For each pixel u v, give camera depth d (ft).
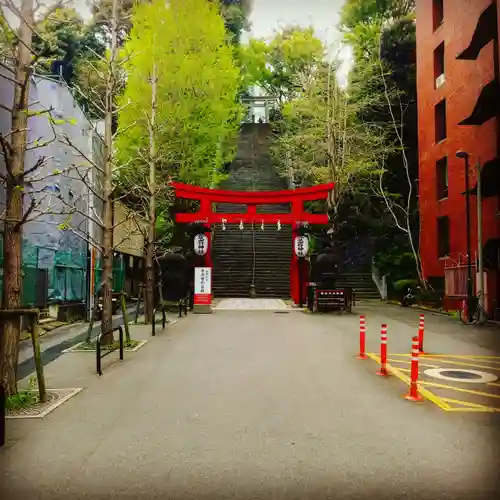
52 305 59.11
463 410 23.26
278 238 125.49
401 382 29.37
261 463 16.89
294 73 136.26
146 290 63.21
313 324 62.95
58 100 61.21
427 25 89.45
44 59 31.37
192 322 65.46
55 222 59.47
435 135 85.81
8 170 25.38
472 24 70.08
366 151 103.24
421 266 95.50
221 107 82.38
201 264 80.12
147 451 18.03
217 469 16.42
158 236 96.53
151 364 35.24
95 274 68.80
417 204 115.24
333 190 96.99
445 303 78.59
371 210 123.03
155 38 72.54
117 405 24.26
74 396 26.11
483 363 35.88
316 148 102.53
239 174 150.20
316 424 21.13
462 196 75.15
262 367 34.04
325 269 83.66
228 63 85.87
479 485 15.14
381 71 108.47
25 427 20.85
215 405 24.17
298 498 14.42
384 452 17.88
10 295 25.16
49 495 14.65
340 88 103.76
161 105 74.13
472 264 69.82
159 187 67.97
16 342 25.00
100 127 84.07
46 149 58.44
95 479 15.71
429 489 14.93
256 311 82.23
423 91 91.45
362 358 37.76
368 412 22.97
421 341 40.91
